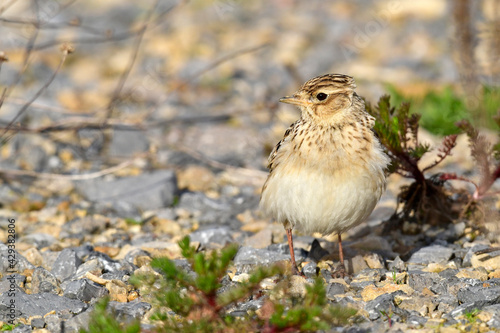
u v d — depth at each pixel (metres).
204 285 7.29
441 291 9.16
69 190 14.44
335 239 11.88
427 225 11.89
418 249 10.87
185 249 7.47
